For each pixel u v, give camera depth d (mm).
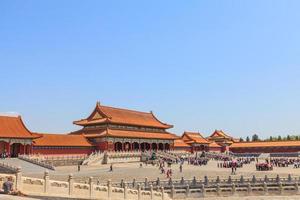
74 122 144250
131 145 142125
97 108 144000
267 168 90188
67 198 33969
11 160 90188
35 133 112625
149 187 58688
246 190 61344
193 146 194875
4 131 102312
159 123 168750
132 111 162750
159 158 127188
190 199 59844
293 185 61594
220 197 60375
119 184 60781
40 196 30906
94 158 111250
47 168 88500
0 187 29578
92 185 38438
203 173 80750
